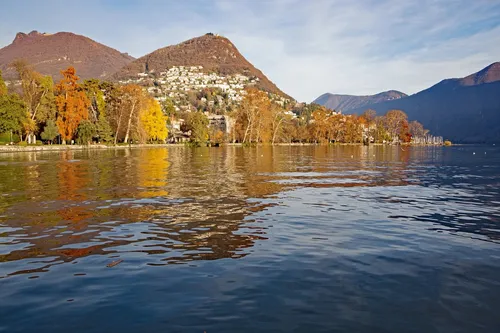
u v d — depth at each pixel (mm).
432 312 5395
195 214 11961
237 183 20219
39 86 77562
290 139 137125
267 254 7961
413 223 11023
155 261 7508
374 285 6344
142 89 96812
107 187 18328
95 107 97000
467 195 16891
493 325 5039
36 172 26516
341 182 21562
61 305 5613
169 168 30312
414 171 30594
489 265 7359
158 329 4918
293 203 14188
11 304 5656
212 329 4906
